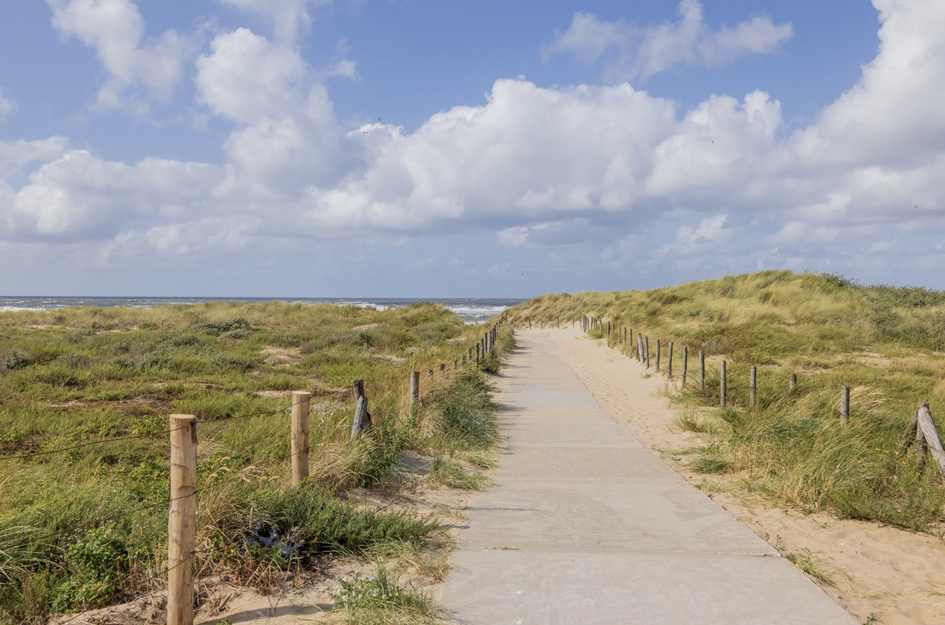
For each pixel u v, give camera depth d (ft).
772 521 18.92
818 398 33.04
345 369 52.26
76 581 12.82
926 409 22.22
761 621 12.21
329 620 12.28
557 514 19.42
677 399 42.78
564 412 40.09
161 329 93.91
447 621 12.17
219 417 33.12
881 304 86.07
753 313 83.05
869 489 20.62
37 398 36.50
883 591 13.94
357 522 16.69
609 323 100.89
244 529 15.06
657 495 21.70
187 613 11.57
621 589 13.65
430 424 30.60
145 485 19.61
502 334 94.17
